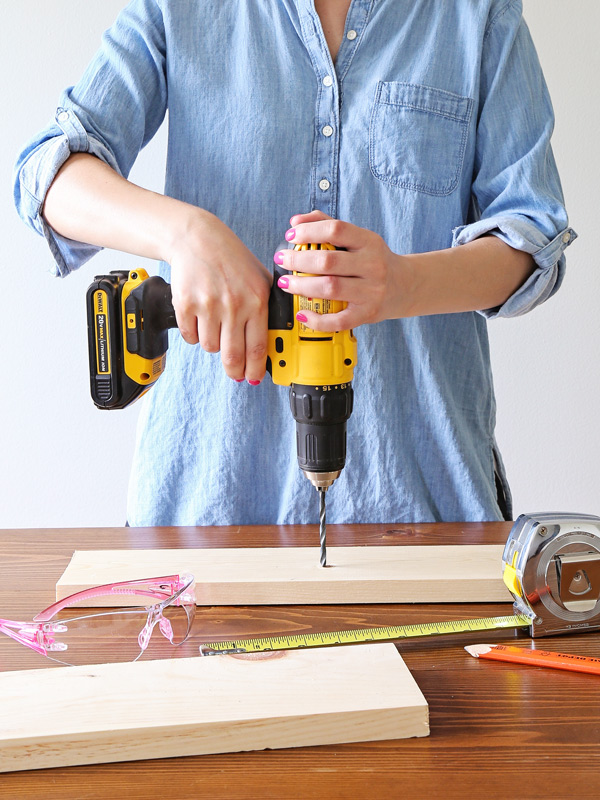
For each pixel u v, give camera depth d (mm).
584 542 856
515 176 1171
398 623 899
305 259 848
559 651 831
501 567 987
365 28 1196
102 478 2332
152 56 1208
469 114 1217
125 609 945
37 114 2121
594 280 2193
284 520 1268
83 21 2068
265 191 1209
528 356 2250
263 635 869
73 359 2252
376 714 674
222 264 883
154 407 1293
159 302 964
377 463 1252
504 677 775
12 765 647
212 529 1202
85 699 699
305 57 1197
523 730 687
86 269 2197
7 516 2352
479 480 1291
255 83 1188
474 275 1042
